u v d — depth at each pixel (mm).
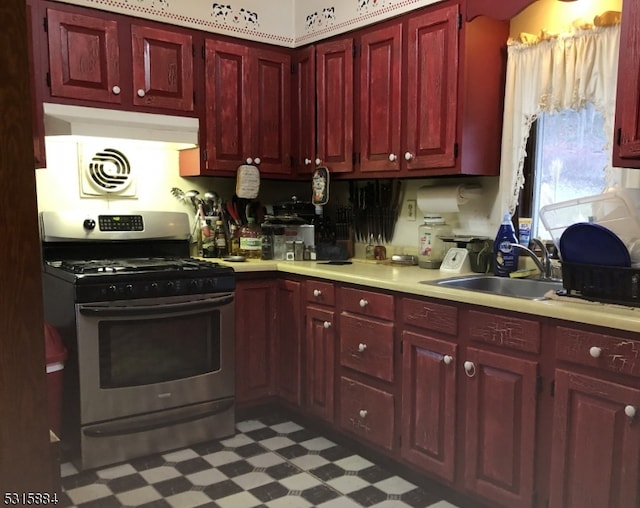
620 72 1821
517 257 2475
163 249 3127
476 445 2021
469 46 2428
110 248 2967
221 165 3059
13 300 957
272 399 3053
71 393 2447
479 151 2523
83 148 2910
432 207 2787
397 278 2404
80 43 2625
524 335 1843
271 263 2979
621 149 1827
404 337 2277
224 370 2775
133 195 3080
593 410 1672
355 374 2543
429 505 2148
